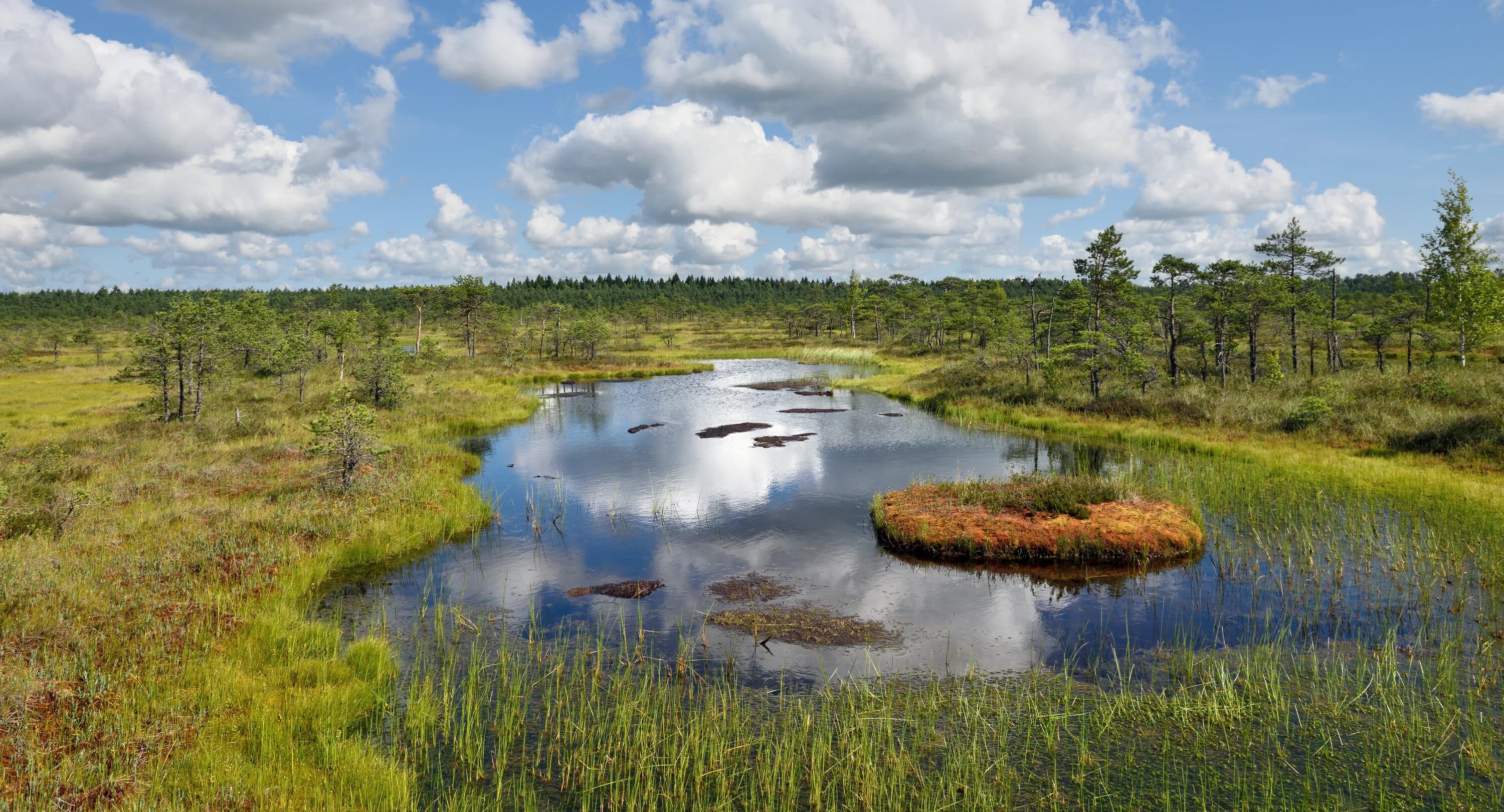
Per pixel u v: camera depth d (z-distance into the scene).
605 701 9.92
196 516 17.02
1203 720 9.07
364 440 20.16
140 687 9.44
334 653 11.05
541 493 21.97
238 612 12.15
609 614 13.01
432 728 9.17
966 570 15.09
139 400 38.00
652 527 18.42
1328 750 8.31
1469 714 8.82
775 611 13.02
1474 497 16.70
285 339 41.41
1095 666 10.67
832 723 9.27
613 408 41.09
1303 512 16.94
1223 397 30.45
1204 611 12.48
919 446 28.47
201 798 7.45
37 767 7.59
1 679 8.89
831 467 25.11
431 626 12.48
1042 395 35.97
